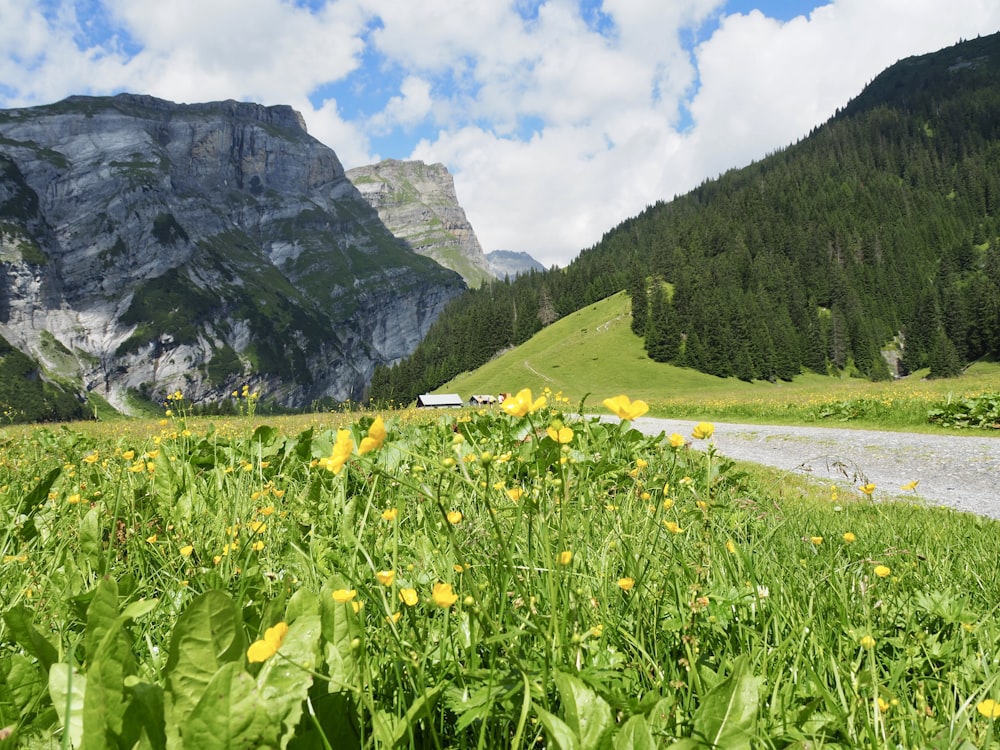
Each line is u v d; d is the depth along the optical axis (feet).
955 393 81.66
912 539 11.89
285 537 9.51
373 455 11.26
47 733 4.08
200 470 18.16
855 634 5.87
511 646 4.63
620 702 4.37
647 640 5.74
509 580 5.60
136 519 10.29
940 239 584.40
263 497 12.26
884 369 392.88
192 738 3.50
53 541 9.61
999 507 28.22
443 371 503.20
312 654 4.06
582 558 6.93
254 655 3.20
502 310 517.96
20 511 11.87
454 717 4.79
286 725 3.74
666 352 379.55
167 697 3.76
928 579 8.52
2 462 19.89
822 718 4.56
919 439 53.78
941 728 4.56
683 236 595.06
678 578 6.75
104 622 4.29
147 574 8.50
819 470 41.75
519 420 21.29
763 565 8.18
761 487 23.34
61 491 12.59
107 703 3.60
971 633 6.29
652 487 10.12
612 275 545.44
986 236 583.58
